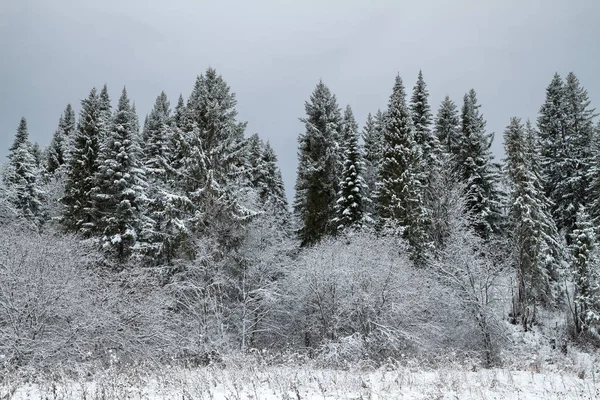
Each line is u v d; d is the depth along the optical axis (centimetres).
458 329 2000
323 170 2806
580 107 3775
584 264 2584
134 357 1413
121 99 3769
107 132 2541
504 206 3231
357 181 2850
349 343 1578
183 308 1916
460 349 1828
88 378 1059
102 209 2395
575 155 3581
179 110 3612
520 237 2573
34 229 2184
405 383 933
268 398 759
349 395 785
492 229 3023
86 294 1465
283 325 2016
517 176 2736
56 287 1325
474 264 2077
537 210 2664
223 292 1950
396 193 2638
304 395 788
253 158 3984
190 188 2144
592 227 2686
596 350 2320
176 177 2173
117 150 2477
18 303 1262
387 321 1775
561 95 3884
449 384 893
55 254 1528
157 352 1499
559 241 3017
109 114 3572
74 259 1625
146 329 1530
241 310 1917
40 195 3366
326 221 2795
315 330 1845
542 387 940
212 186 1991
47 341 1195
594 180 3188
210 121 2206
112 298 1531
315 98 2961
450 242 2309
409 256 2328
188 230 1952
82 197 2588
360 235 2252
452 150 3478
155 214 2373
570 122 3747
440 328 1839
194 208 2055
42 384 899
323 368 1313
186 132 2412
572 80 3866
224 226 2000
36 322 1259
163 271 1970
